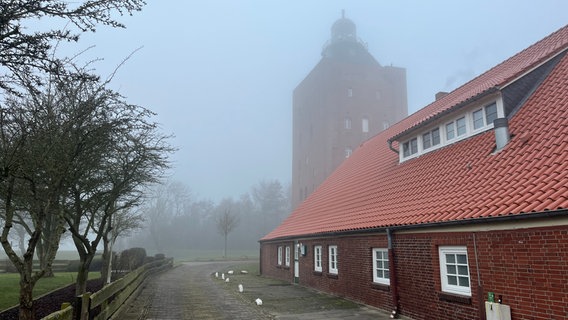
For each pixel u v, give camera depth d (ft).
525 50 51.85
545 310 23.20
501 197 28.81
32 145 21.79
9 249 20.62
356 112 193.67
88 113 25.31
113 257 73.56
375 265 43.14
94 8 17.97
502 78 42.57
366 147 82.64
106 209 36.19
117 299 37.09
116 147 31.65
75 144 25.36
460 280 30.83
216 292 58.03
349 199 61.72
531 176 28.81
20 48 16.83
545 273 23.35
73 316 23.18
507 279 25.86
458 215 30.45
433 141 49.06
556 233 22.91
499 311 25.30
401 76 208.85
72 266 95.04
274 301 48.39
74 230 34.40
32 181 21.89
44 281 61.11
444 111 44.70
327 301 47.70
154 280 78.59
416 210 37.86
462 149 42.09
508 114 38.22
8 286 53.78
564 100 34.40
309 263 62.90
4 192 24.07
